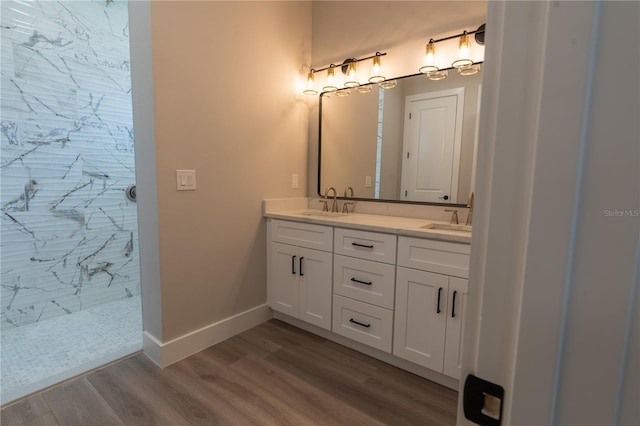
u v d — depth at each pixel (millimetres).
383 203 2514
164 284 1967
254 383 1855
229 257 2324
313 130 2871
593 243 321
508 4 352
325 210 2750
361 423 1584
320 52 2777
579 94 312
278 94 2568
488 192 381
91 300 2848
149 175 1917
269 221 2549
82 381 1840
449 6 2133
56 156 2559
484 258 390
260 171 2486
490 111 373
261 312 2590
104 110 2775
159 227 1911
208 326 2227
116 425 1537
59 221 2621
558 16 318
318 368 2010
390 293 1964
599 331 327
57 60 2494
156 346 2006
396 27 2367
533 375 364
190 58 1975
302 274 2379
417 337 1886
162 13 1822
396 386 1855
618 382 326
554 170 331
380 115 2482
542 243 345
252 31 2328
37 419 1562
